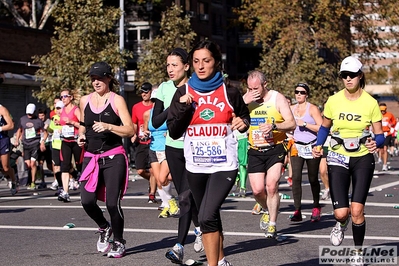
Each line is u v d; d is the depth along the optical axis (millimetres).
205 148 6879
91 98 8727
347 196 7980
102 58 26469
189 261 8305
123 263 8406
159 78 31188
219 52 6918
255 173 9961
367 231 10555
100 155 8625
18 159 19250
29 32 33125
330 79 39812
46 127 20609
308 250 9102
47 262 8500
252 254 8875
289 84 38094
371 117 7863
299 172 11797
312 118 11781
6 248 9453
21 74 32344
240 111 6957
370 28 46906
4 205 14586
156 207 13953
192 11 53188
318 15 43344
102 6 27234
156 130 12250
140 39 48625
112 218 8680
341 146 7945
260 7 45219
